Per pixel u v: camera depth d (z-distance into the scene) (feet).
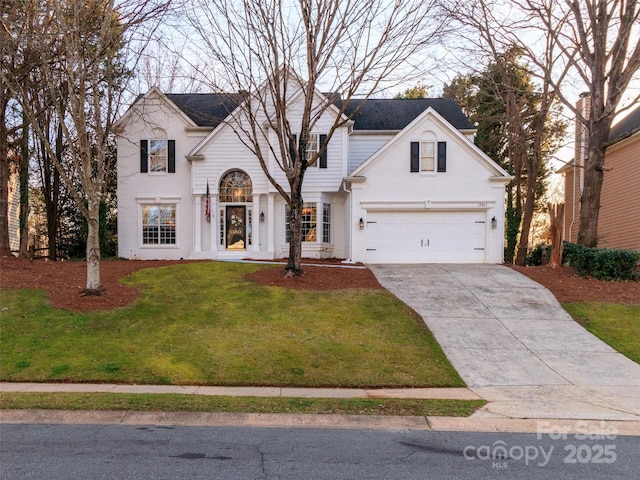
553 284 46.03
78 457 15.31
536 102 94.12
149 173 72.28
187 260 60.85
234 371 26.61
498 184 61.11
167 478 13.74
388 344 31.09
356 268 54.13
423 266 57.57
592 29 51.49
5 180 55.06
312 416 19.70
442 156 61.36
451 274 51.44
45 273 45.60
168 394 22.58
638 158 64.23
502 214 61.05
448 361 28.89
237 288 42.80
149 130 72.02
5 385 24.43
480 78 79.10
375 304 39.01
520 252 73.67
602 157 51.52
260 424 19.10
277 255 68.44
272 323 34.35
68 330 31.50
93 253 38.29
